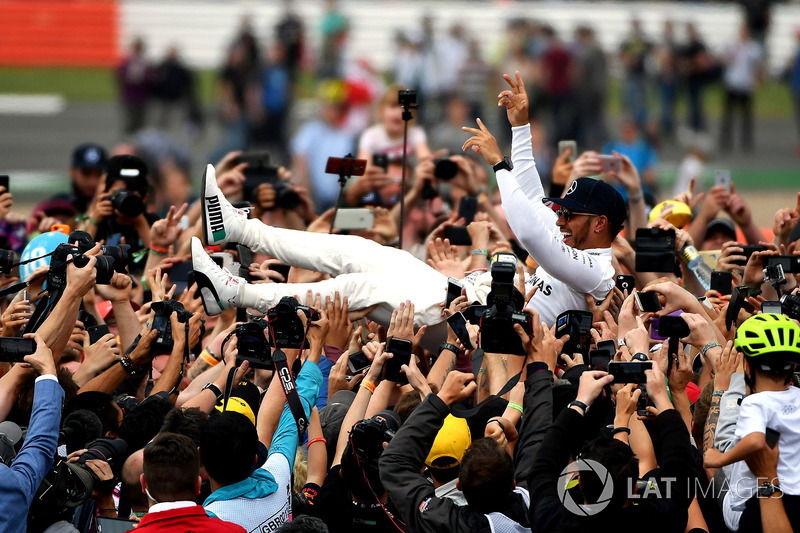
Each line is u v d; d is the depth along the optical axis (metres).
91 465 16.84
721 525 17.22
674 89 83.44
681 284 25.58
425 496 15.91
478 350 19.55
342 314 21.05
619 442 15.46
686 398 17.95
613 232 22.19
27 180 70.50
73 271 17.92
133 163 28.06
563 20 115.50
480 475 15.57
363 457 16.58
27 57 117.44
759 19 92.19
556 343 18.94
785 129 90.56
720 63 82.31
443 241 25.28
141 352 19.28
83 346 21.78
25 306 20.11
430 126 80.00
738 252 24.11
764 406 15.98
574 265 20.94
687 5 117.44
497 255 17.22
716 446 16.66
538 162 57.03
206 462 16.30
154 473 15.52
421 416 16.36
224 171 30.02
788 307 18.17
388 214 28.70
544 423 16.75
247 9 117.56
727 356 17.33
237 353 18.28
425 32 83.31
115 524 17.08
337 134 54.31
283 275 26.52
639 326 17.84
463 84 78.75
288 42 82.94
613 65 108.19
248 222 22.44
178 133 85.12
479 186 32.09
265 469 16.89
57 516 16.56
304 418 17.39
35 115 94.25
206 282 21.22
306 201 29.77
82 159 33.38
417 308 21.81
